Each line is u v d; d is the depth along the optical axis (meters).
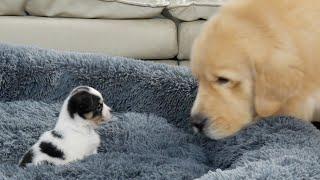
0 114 1.45
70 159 1.28
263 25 1.21
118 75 1.58
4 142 1.37
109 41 1.86
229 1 1.31
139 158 1.30
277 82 1.20
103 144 1.40
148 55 1.91
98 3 1.85
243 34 1.21
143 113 1.54
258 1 1.25
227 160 1.32
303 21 1.22
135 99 1.58
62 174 1.21
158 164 1.28
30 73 1.60
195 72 1.27
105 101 1.59
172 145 1.41
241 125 1.28
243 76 1.21
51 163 1.26
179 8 1.88
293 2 1.24
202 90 1.28
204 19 1.92
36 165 1.23
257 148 1.28
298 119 1.31
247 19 1.23
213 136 1.27
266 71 1.19
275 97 1.21
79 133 1.30
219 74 1.21
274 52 1.19
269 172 1.09
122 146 1.39
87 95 1.30
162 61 1.95
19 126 1.41
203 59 1.23
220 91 1.25
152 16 1.91
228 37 1.21
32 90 1.61
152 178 1.21
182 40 1.91
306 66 1.21
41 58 1.60
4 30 1.79
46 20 1.83
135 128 1.43
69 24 1.83
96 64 1.59
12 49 1.60
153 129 1.44
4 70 1.58
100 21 1.86
